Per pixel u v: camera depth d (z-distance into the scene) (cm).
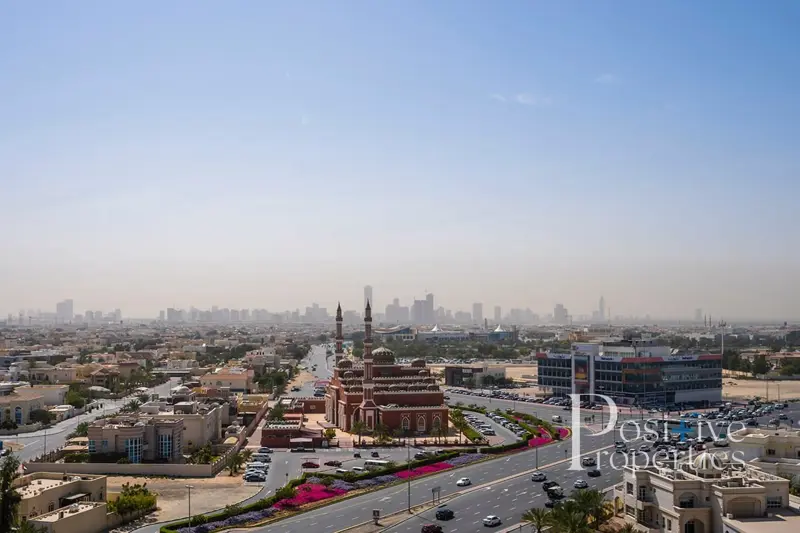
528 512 16350
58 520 14862
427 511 17725
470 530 16175
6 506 14438
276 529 16312
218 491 19775
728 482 14850
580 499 15350
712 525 14538
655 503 15375
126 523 16800
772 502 14688
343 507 18188
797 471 18125
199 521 16512
